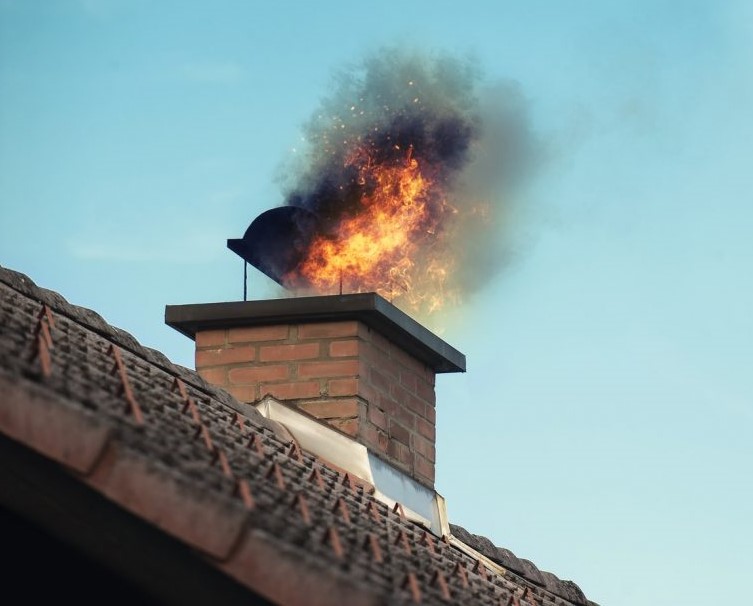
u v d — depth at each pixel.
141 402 7.51
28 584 7.80
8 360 6.50
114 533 6.62
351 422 12.45
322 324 12.77
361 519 8.67
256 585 5.95
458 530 13.02
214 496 5.96
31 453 6.20
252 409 11.39
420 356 13.57
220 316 12.87
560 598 13.70
